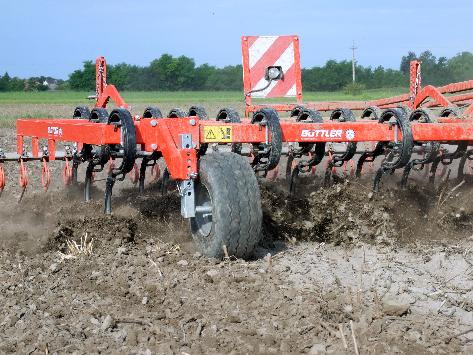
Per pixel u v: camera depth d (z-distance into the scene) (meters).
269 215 7.55
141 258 6.39
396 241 7.18
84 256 6.61
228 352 4.42
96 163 7.56
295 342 4.54
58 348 4.45
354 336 4.52
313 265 6.38
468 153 8.55
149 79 113.56
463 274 6.00
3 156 8.88
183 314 5.05
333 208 7.61
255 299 5.36
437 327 4.86
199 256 6.45
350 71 99.38
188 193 6.32
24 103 65.25
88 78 114.94
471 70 74.06
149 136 6.74
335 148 9.05
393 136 7.06
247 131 6.59
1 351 4.43
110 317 4.89
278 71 9.71
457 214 7.69
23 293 5.53
